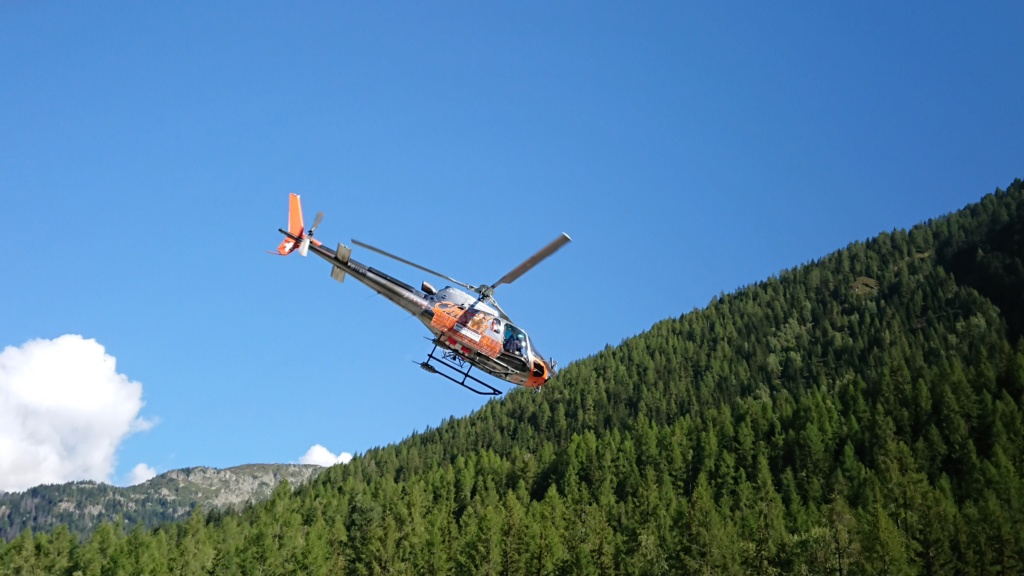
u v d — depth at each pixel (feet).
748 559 274.98
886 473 369.71
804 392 637.30
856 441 424.05
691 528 291.79
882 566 254.88
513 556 298.56
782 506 349.82
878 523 265.13
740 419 491.72
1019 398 436.76
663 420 635.25
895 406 441.68
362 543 383.86
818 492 374.02
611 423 644.69
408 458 644.27
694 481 430.20
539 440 651.66
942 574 265.13
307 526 453.17
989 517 281.54
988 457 391.45
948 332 643.45
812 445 409.28
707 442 445.78
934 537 270.67
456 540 353.10
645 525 344.69
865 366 650.84
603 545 293.43
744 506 363.76
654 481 421.59
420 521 402.52
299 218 122.72
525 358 129.39
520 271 115.85
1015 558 268.62
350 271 122.72
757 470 419.54
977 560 268.21
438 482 492.13
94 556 378.32
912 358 614.34
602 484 435.94
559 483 469.57
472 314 123.65
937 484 358.84
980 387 448.65
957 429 401.29
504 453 640.17
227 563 362.94
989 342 595.88
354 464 628.28
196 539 426.10
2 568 369.30
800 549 268.62
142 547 382.42
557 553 295.89
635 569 286.46
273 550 371.35
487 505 437.17
